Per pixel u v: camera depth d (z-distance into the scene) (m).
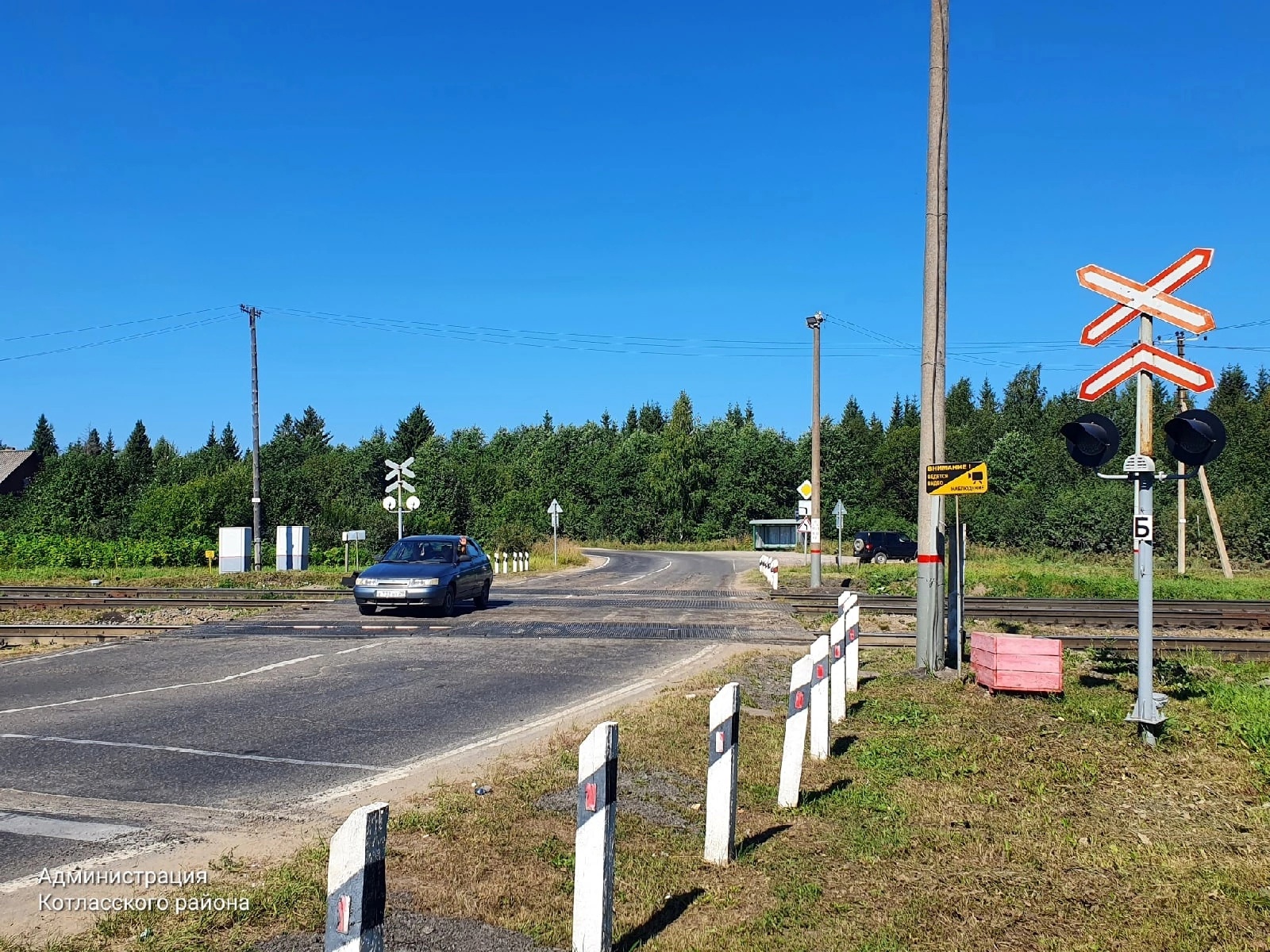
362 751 8.47
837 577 36.94
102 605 21.48
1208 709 10.15
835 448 91.44
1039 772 7.82
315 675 12.64
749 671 12.98
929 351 12.38
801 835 6.27
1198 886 5.41
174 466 91.12
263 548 37.31
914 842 6.14
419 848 5.84
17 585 28.91
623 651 15.01
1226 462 65.56
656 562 54.59
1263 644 15.88
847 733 9.20
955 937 4.77
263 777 7.57
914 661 13.80
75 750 8.31
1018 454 76.94
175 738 8.87
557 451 103.12
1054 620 19.55
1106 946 4.65
